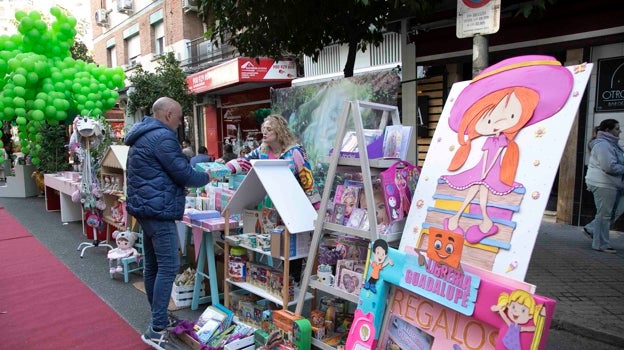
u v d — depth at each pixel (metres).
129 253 4.39
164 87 11.95
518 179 1.73
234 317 3.19
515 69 1.91
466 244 1.81
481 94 2.00
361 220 2.36
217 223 3.39
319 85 4.58
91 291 4.12
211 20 4.90
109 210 5.46
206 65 13.21
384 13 4.62
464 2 2.88
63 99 6.88
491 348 1.68
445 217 1.94
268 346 2.63
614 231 5.73
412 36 6.50
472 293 1.67
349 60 4.88
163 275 2.97
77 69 7.23
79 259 5.18
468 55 6.06
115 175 5.23
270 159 3.08
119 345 3.07
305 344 2.55
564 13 5.27
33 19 6.76
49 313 3.63
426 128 6.83
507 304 1.57
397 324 2.07
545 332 1.48
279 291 2.90
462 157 1.97
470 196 1.87
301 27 4.72
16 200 10.13
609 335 2.94
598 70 5.54
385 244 2.05
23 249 5.65
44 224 7.22
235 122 13.42
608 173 4.70
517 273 1.62
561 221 6.11
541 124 1.73
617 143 4.84
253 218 3.25
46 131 9.04
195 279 3.74
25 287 4.25
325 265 2.62
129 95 12.17
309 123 4.74
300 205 2.81
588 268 4.31
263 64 10.55
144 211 2.88
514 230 1.68
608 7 4.99
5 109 6.69
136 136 2.91
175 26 14.23
